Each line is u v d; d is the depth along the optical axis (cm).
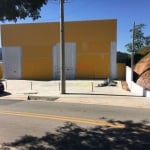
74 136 835
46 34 3684
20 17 711
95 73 3559
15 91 2352
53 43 3669
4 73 3847
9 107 1389
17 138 828
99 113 1177
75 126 952
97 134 848
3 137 841
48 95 1920
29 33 3741
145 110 1241
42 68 3725
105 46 3519
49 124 991
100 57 3538
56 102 1556
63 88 2025
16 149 721
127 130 887
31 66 3756
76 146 744
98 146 738
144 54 3753
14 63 3812
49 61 3697
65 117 1097
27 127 955
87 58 3569
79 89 2380
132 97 1709
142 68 2636
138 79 2423
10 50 3819
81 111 1230
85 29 3553
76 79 3481
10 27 3794
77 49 3584
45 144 768
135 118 1062
